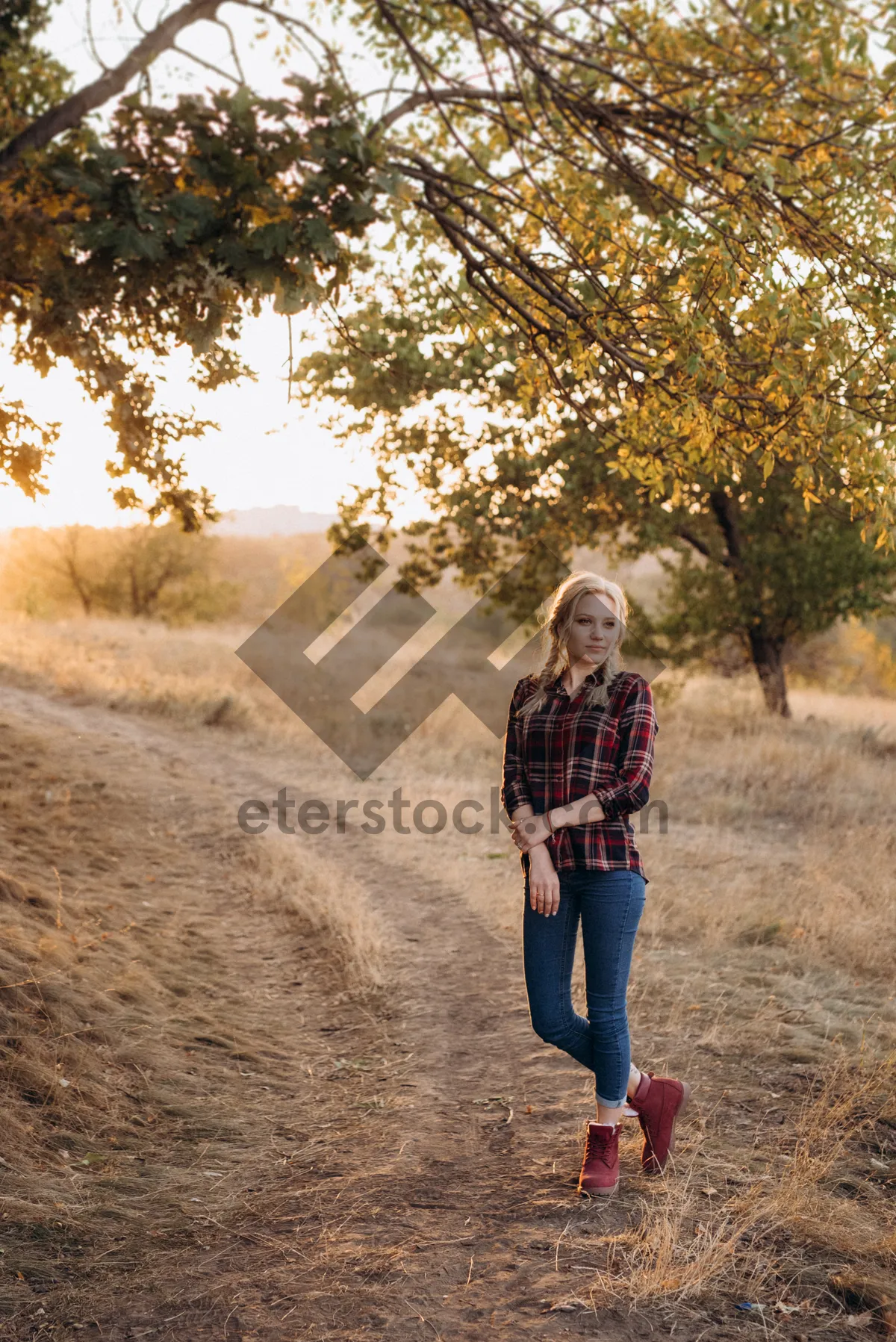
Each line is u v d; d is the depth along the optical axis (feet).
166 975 16.52
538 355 15.49
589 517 41.52
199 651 63.77
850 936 17.13
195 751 38.65
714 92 15.33
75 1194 9.50
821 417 13.17
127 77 10.77
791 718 46.06
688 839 27.25
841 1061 12.02
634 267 13.99
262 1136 11.40
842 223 13.89
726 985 15.29
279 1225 8.95
